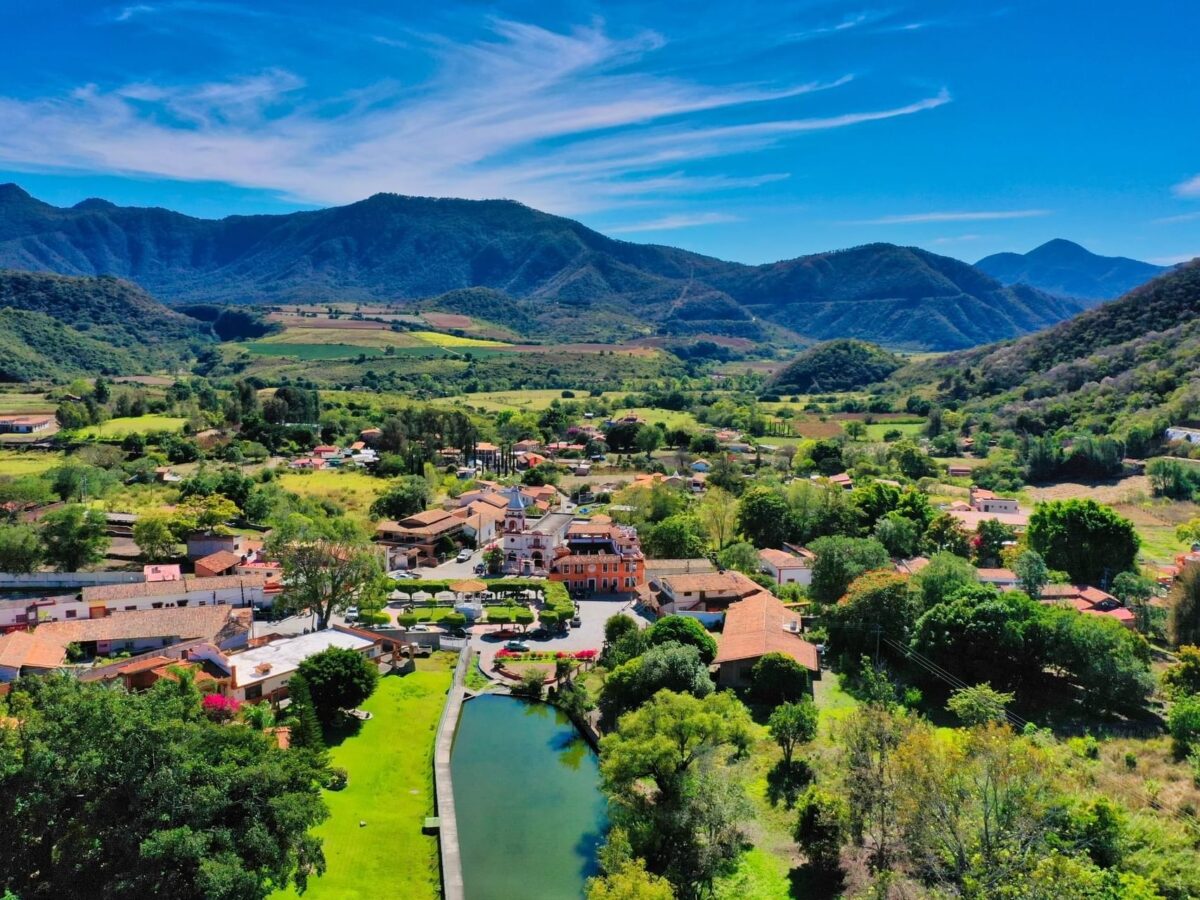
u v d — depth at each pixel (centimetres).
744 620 11231
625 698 9244
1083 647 9319
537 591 14175
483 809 7706
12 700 5741
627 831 6594
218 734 5509
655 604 13088
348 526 15612
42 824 4831
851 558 12500
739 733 7500
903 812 6028
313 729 7706
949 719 9262
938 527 16062
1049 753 6781
